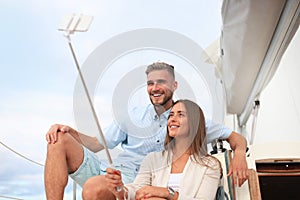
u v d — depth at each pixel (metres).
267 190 1.16
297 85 1.56
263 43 1.20
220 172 1.18
